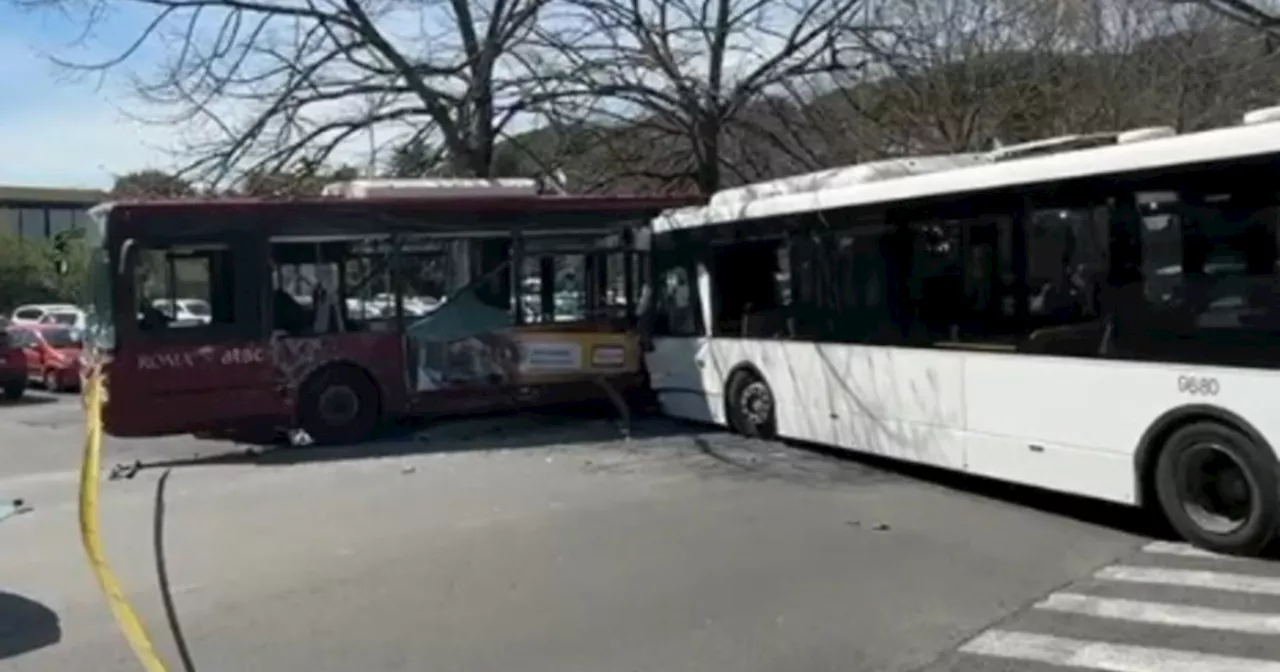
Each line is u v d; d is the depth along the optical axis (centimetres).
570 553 855
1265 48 2020
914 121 2408
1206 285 813
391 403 1484
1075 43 2516
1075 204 915
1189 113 2248
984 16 2566
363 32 2027
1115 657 603
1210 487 827
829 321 1230
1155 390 850
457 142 2059
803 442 1350
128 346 1356
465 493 1112
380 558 859
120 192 1959
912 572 780
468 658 630
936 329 1066
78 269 2261
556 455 1332
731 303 1423
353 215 1461
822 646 631
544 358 1548
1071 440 921
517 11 2011
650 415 1638
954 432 1045
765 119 2184
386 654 641
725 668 600
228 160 2002
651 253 1583
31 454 1596
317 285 1450
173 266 1381
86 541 788
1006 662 600
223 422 1405
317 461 1344
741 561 818
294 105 2020
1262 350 779
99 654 659
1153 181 851
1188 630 645
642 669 602
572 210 1556
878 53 2108
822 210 1231
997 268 991
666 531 919
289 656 644
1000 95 2550
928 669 592
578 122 2086
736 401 1422
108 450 1571
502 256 1531
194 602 759
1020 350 968
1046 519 941
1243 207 789
